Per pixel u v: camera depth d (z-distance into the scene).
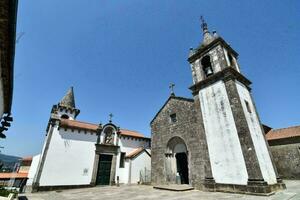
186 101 17.98
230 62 16.86
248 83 16.30
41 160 16.42
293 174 18.86
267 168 12.22
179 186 15.20
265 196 9.78
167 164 18.05
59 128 18.45
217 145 13.55
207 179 13.30
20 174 21.78
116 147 21.70
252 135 12.60
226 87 14.20
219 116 14.07
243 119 12.39
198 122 15.64
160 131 20.00
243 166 11.61
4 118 9.21
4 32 4.00
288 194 9.82
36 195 13.37
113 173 20.33
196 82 17.16
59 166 17.16
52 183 16.28
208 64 18.03
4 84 6.14
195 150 15.39
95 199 11.23
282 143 20.58
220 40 16.22
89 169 18.91
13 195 9.10
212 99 15.04
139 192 13.90
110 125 22.31
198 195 11.23
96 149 20.09
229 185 11.92
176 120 18.50
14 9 3.50
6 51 4.61
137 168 21.55
